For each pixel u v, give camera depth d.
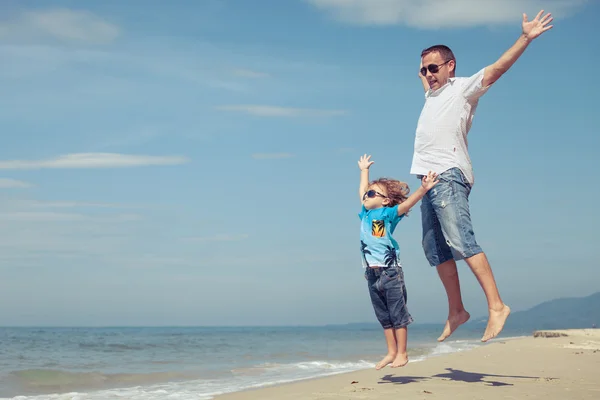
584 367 7.37
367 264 4.97
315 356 14.14
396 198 4.98
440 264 5.04
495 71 4.68
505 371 6.92
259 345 21.11
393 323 4.95
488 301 4.57
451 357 9.12
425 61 4.96
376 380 6.34
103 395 6.57
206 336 37.50
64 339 27.16
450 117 4.83
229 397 5.56
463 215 4.70
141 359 13.46
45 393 7.16
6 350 16.94
